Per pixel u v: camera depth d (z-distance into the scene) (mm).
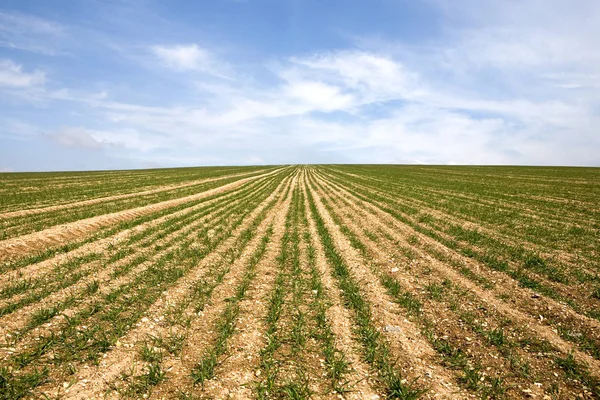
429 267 12102
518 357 6430
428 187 42188
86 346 6438
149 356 6184
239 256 13508
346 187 45500
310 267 12195
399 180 54188
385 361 6277
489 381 5758
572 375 5863
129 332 7145
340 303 9062
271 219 22719
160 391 5344
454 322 7926
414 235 17234
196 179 59438
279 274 11250
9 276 10195
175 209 25062
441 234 17156
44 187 40625
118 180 53781
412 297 9422
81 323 7375
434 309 8648
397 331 7465
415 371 6039
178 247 14469
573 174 60562
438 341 7047
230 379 5715
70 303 8305
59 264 11438
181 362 6172
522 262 12234
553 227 18125
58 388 5254
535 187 40625
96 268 11188
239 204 29453
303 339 6980
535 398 5340
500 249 13930
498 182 48062
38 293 8836
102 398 5109
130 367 5922
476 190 37906
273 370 5969
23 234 15445
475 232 16656
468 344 6938
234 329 7480
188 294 9383
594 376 5816
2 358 5910
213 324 7703
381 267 12289
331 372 5961
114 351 6383
